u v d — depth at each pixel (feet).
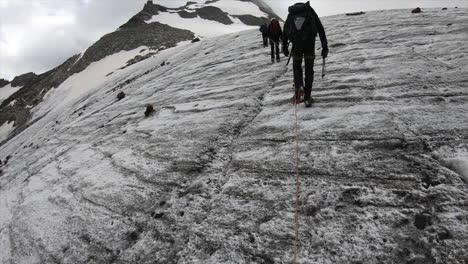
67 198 15.19
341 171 10.30
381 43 28.12
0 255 13.20
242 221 9.38
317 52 30.53
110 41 185.57
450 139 10.47
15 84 434.30
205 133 16.78
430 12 43.32
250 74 29.04
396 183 9.07
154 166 14.66
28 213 15.79
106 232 11.13
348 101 15.90
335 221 8.34
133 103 34.55
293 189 10.08
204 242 9.05
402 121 12.42
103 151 20.18
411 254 6.86
